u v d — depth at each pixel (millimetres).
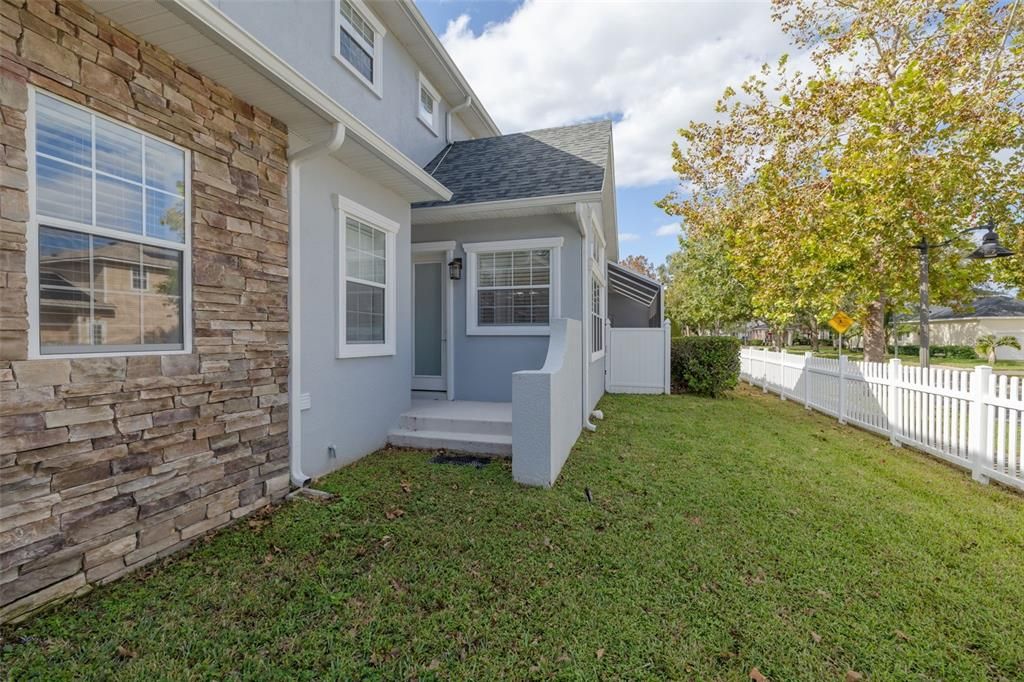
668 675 2102
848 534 3510
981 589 2791
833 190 8438
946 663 2184
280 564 2996
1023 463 4457
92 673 2061
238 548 3205
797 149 9695
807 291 11008
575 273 7059
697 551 3207
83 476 2645
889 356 27016
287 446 4215
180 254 3279
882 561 3109
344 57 6391
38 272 2482
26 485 2396
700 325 28828
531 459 4453
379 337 5848
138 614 2475
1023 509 4078
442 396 7688
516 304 7328
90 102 2701
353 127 4254
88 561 2660
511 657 2195
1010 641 2336
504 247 7266
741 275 12641
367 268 5605
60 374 2545
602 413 8141
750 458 5527
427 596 2660
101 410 2738
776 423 7762
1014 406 4492
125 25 2846
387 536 3393
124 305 2928
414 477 4680
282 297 4164
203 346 3400
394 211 6102
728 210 11688
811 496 4309
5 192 2326
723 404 9719
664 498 4180
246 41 3084
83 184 2701
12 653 2162
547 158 7922
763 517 3801
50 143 2541
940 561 3117
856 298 10688
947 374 5500
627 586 2781
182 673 2068
